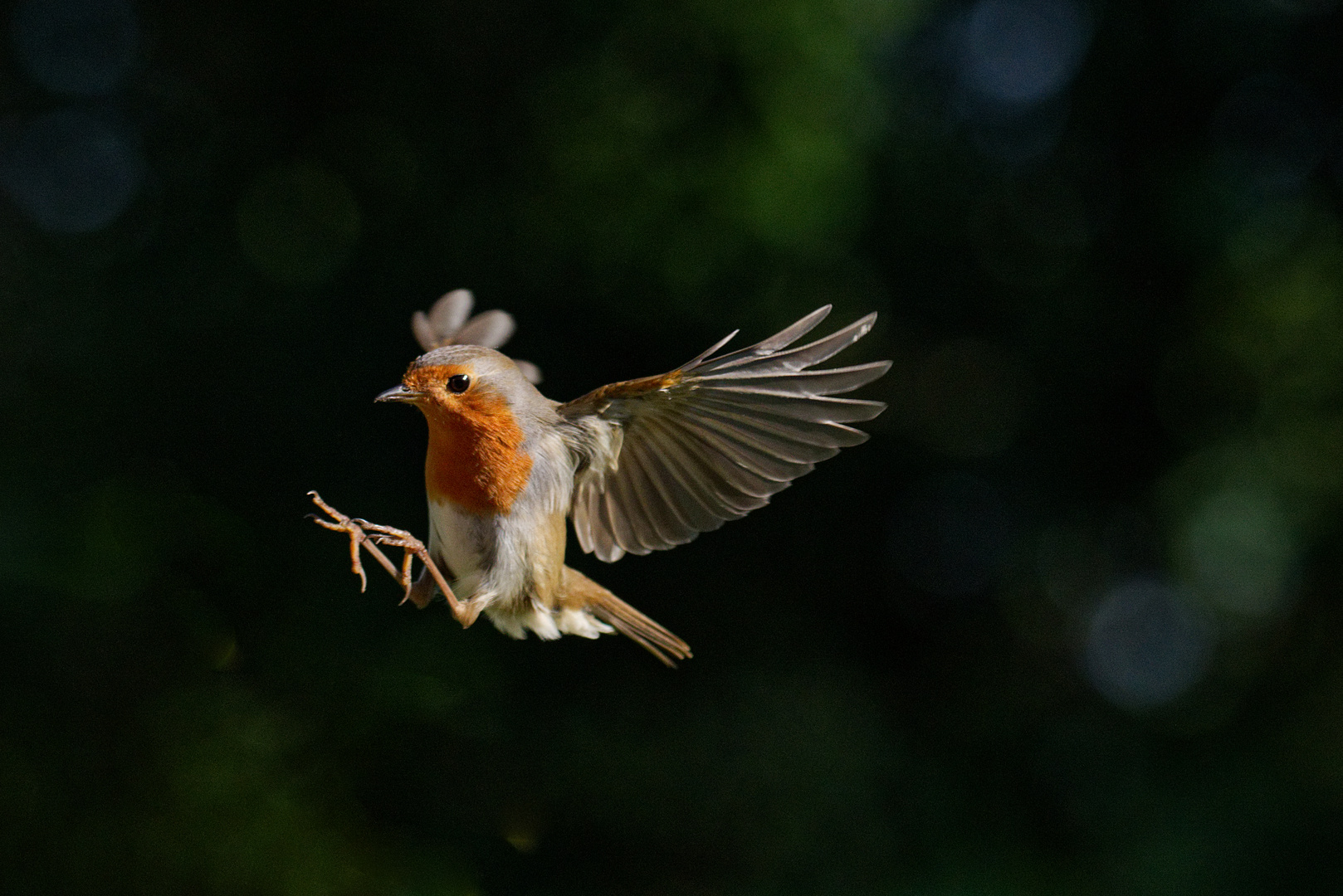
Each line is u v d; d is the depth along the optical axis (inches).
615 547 243.0
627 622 245.4
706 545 573.9
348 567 516.4
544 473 220.7
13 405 516.7
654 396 224.2
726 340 218.1
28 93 569.0
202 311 530.0
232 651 507.8
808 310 538.3
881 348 597.3
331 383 528.4
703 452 231.6
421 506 525.7
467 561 218.4
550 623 221.0
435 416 215.6
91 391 523.2
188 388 527.5
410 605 521.3
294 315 530.6
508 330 285.4
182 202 550.6
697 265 510.0
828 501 605.9
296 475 525.7
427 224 526.3
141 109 565.0
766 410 222.2
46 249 551.5
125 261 543.2
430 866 502.3
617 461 230.7
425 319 284.0
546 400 228.2
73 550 499.5
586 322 534.0
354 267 532.4
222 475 524.4
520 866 524.4
